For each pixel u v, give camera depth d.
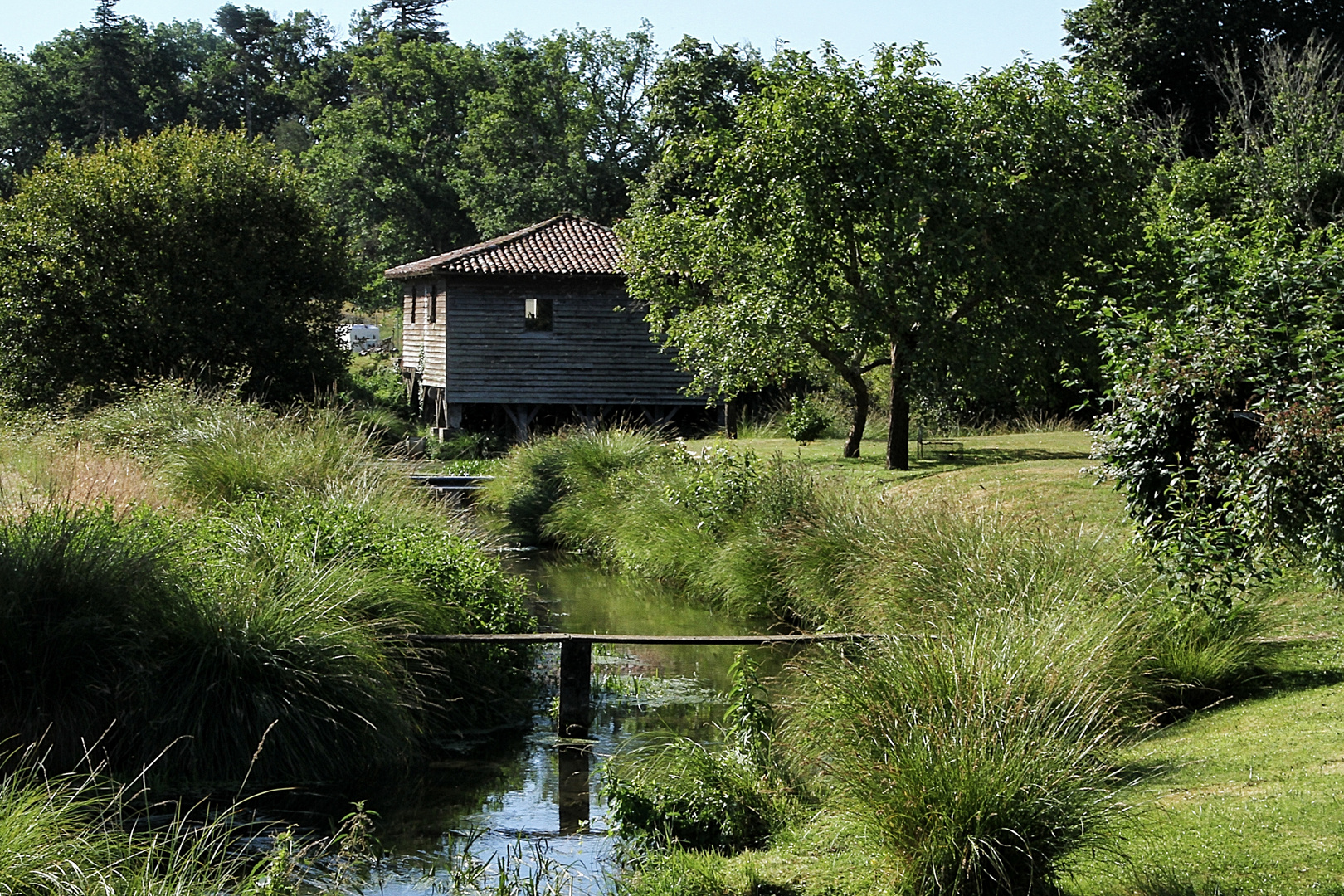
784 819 7.04
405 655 9.62
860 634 9.90
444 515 14.55
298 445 15.30
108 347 27.84
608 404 34.59
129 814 7.48
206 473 14.09
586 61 60.97
